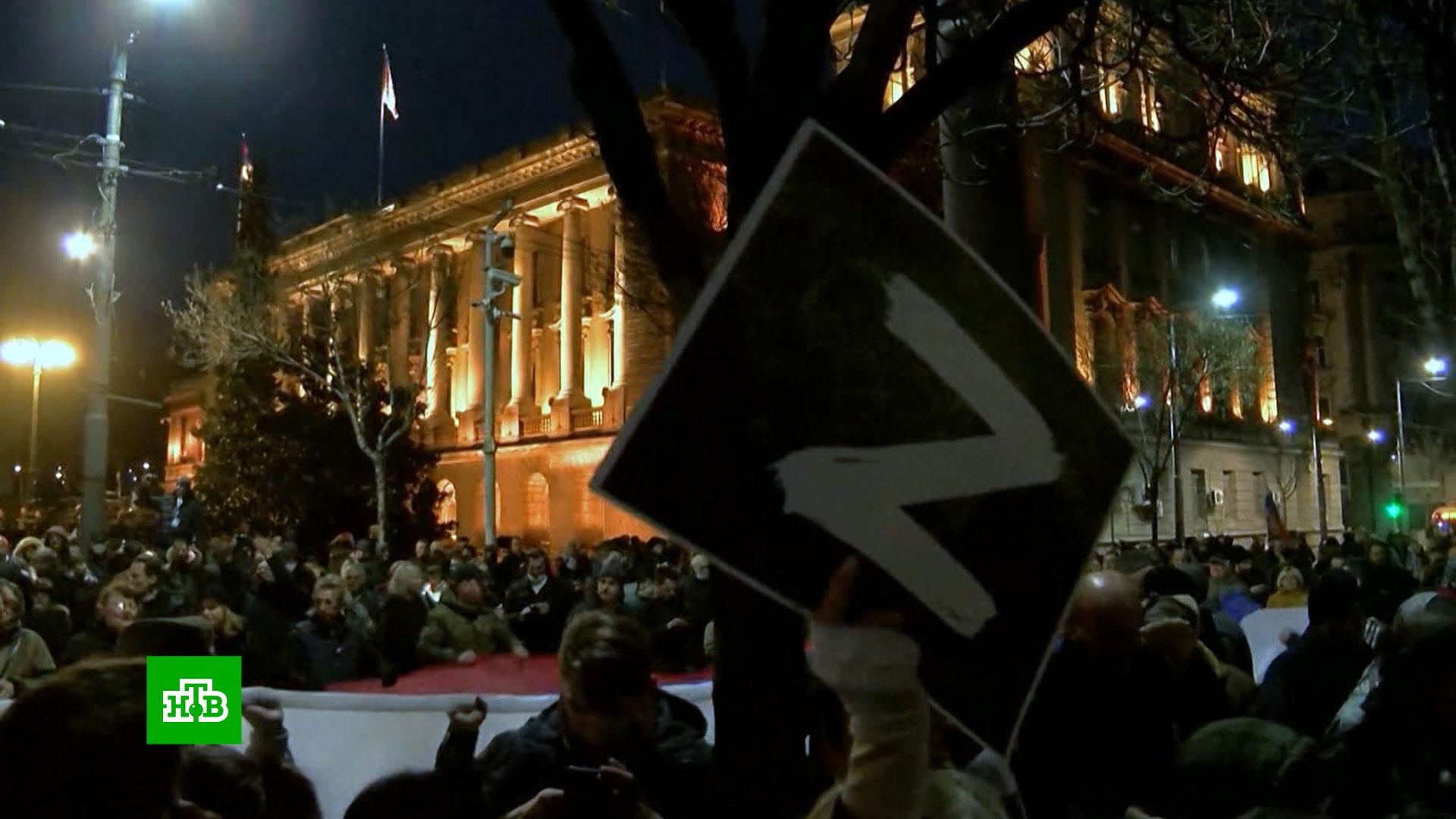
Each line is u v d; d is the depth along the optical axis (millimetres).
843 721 2170
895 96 15586
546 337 50094
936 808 1847
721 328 1820
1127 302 49875
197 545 17578
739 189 3117
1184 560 17672
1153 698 3625
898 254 1878
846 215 1871
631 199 3139
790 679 2854
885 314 1854
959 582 1785
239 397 38906
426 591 10516
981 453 1846
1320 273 71625
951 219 5980
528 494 49188
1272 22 8102
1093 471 1895
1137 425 44469
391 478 39188
